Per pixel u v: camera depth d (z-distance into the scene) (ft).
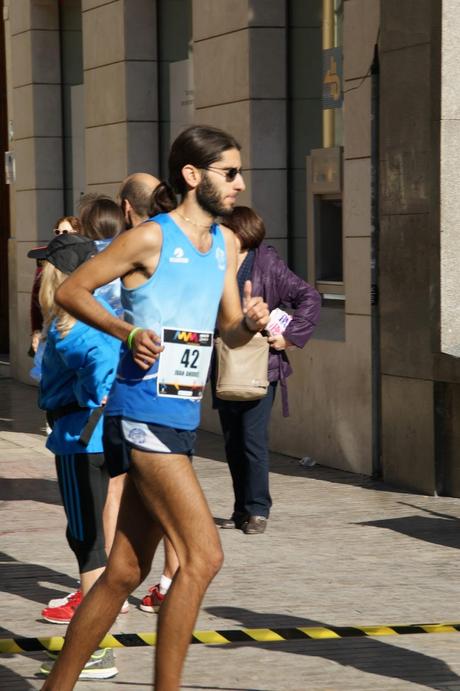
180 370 31.63
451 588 47.91
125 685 37.35
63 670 32.86
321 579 49.29
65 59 117.60
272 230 83.10
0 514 62.64
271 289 57.72
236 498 58.85
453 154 63.87
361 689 36.81
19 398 112.16
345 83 72.23
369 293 70.18
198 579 30.86
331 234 79.05
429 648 40.50
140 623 43.73
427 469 65.98
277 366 57.88
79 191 116.06
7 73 123.95
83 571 39.47
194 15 88.58
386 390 68.85
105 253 31.65
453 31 63.46
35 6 117.08
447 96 63.57
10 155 123.44
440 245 64.03
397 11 66.44
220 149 31.76
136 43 98.58
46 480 72.28
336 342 73.56
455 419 64.64
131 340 30.91
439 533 57.21
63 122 118.42
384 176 68.23
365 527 58.59
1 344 139.74
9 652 40.06
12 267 124.26
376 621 43.55
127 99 98.68
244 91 82.69
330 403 74.43
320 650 40.32
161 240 31.50
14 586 48.60
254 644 40.86
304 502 64.69
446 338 64.39
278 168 83.05
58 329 38.68
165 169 99.35
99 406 38.70
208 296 32.01
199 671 38.34
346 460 73.31
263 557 53.01
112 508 44.24
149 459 31.27
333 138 78.07
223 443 84.74
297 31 81.61
